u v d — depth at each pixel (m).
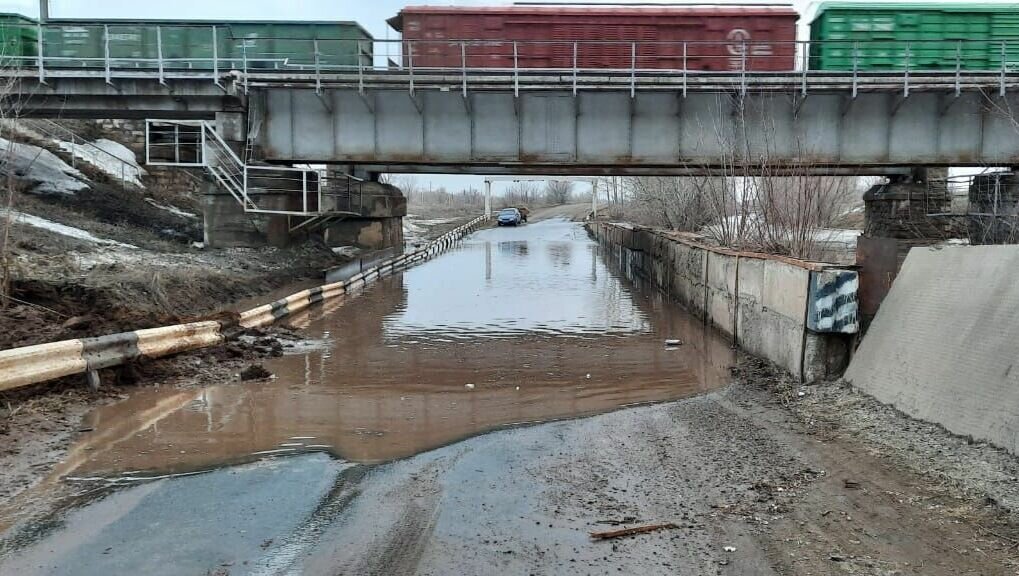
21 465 6.29
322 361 11.55
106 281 14.02
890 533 4.85
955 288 7.05
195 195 36.00
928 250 7.84
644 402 9.03
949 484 5.46
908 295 7.83
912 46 26.72
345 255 30.86
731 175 19.53
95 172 30.31
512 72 24.55
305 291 18.17
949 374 6.55
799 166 17.11
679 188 32.47
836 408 7.70
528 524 5.18
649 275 25.00
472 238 59.62
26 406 7.70
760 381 9.61
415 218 84.06
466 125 25.22
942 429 6.32
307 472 6.32
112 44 27.00
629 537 4.94
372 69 24.20
